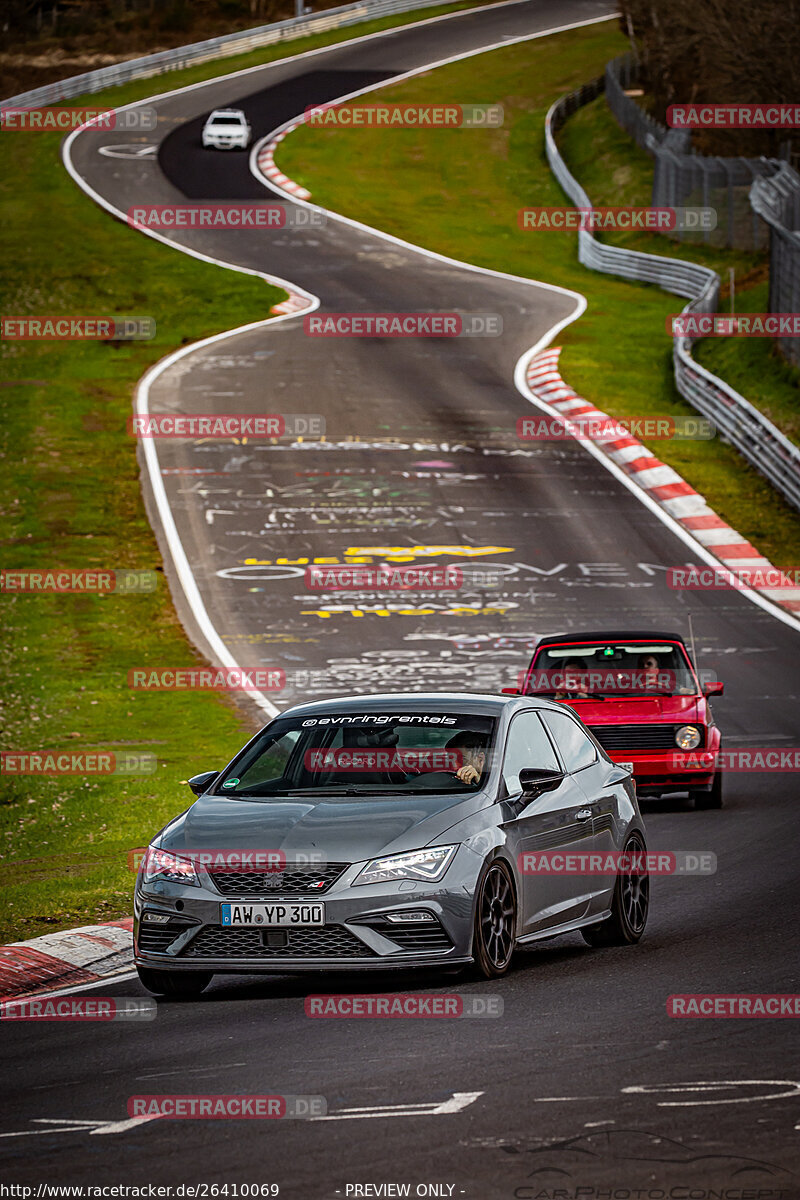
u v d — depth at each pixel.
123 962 38.34
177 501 131.38
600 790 38.94
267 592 109.06
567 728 39.81
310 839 32.59
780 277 169.38
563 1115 23.39
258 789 36.00
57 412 157.25
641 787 59.69
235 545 120.25
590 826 37.62
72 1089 26.02
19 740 75.19
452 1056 27.14
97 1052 28.80
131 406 159.75
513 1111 23.66
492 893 33.78
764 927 39.44
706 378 156.50
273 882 32.12
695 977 33.72
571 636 67.69
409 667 91.06
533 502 130.50
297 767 36.47
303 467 139.75
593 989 32.69
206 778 37.12
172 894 32.59
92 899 44.84
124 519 127.19
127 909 43.44
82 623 102.44
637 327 197.00
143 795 62.59
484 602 106.12
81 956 37.78
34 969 36.53
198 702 83.81
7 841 56.12
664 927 40.56
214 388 165.62
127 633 100.06
